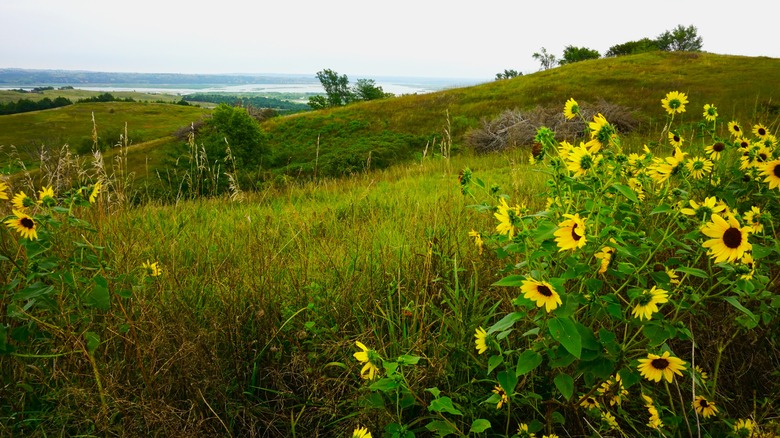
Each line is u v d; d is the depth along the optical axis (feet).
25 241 5.95
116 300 7.27
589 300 4.88
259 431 6.00
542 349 4.89
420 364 6.13
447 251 9.13
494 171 30.45
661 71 112.16
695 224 5.95
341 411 5.91
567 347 4.21
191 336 6.72
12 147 11.44
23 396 5.73
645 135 46.68
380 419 5.28
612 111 55.72
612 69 121.08
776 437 4.52
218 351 6.88
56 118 263.29
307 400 6.07
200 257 10.60
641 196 7.04
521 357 4.61
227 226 14.75
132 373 6.25
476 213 12.17
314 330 6.61
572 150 5.82
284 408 6.18
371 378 4.71
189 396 5.98
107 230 10.27
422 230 11.75
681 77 102.22
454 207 13.99
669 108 8.48
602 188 5.32
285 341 7.17
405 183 27.22
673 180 8.23
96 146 12.51
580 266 5.01
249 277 8.58
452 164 42.37
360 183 31.40
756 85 84.07
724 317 6.33
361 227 13.28
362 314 7.78
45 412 5.75
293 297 8.08
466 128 81.51
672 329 4.69
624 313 5.76
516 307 6.82
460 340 6.42
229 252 10.82
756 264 6.07
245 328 7.38
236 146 64.03
